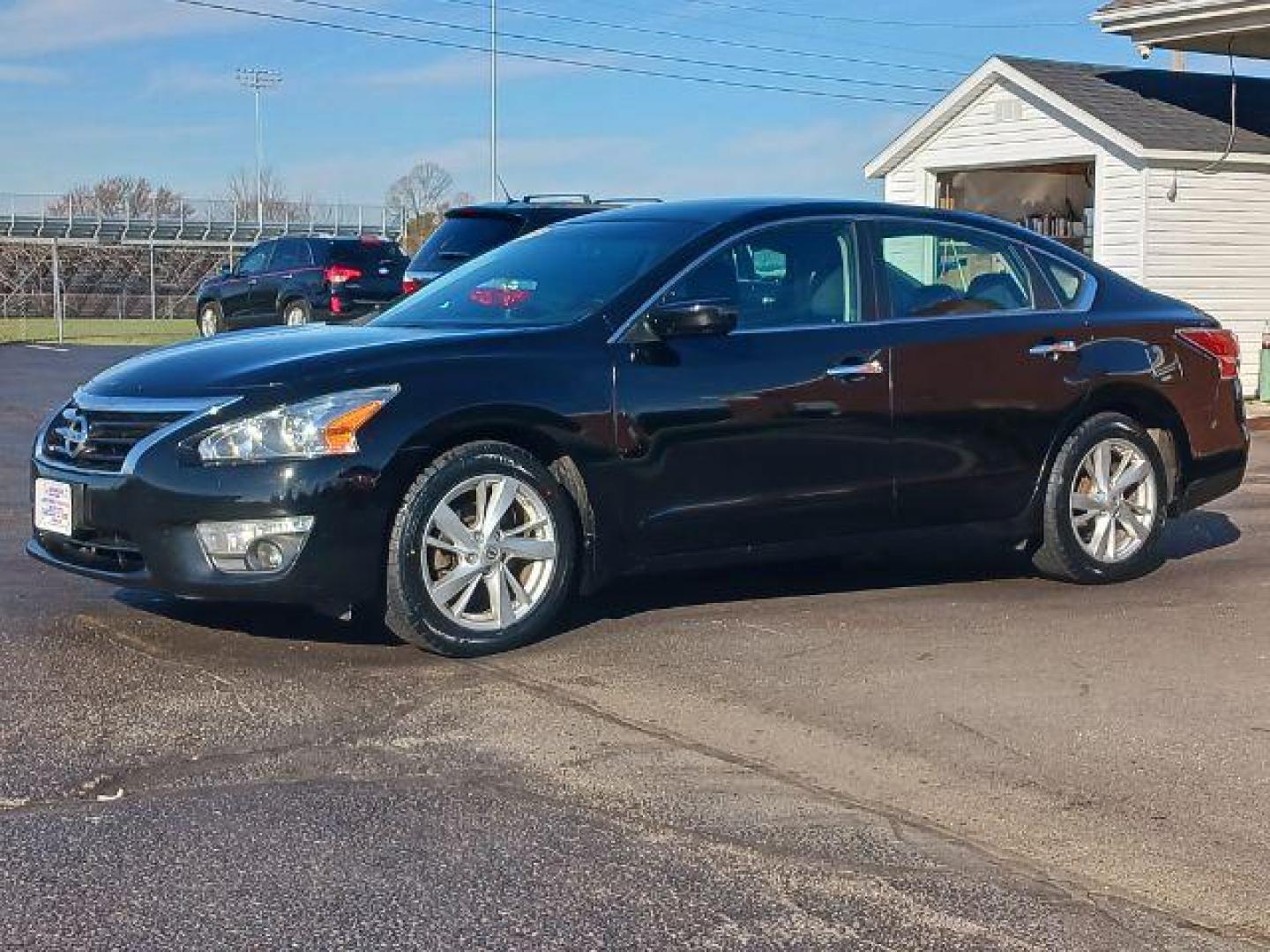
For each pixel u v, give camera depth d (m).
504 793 4.27
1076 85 18.02
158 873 3.71
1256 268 17.44
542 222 13.64
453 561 5.62
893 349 6.44
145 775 4.35
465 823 4.05
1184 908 3.63
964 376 6.61
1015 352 6.75
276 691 5.15
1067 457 6.91
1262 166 17.19
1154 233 16.72
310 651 5.66
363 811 4.12
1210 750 4.71
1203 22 16.14
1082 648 5.89
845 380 6.30
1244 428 7.62
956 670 5.55
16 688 5.12
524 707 5.04
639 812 4.15
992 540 7.04
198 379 5.53
